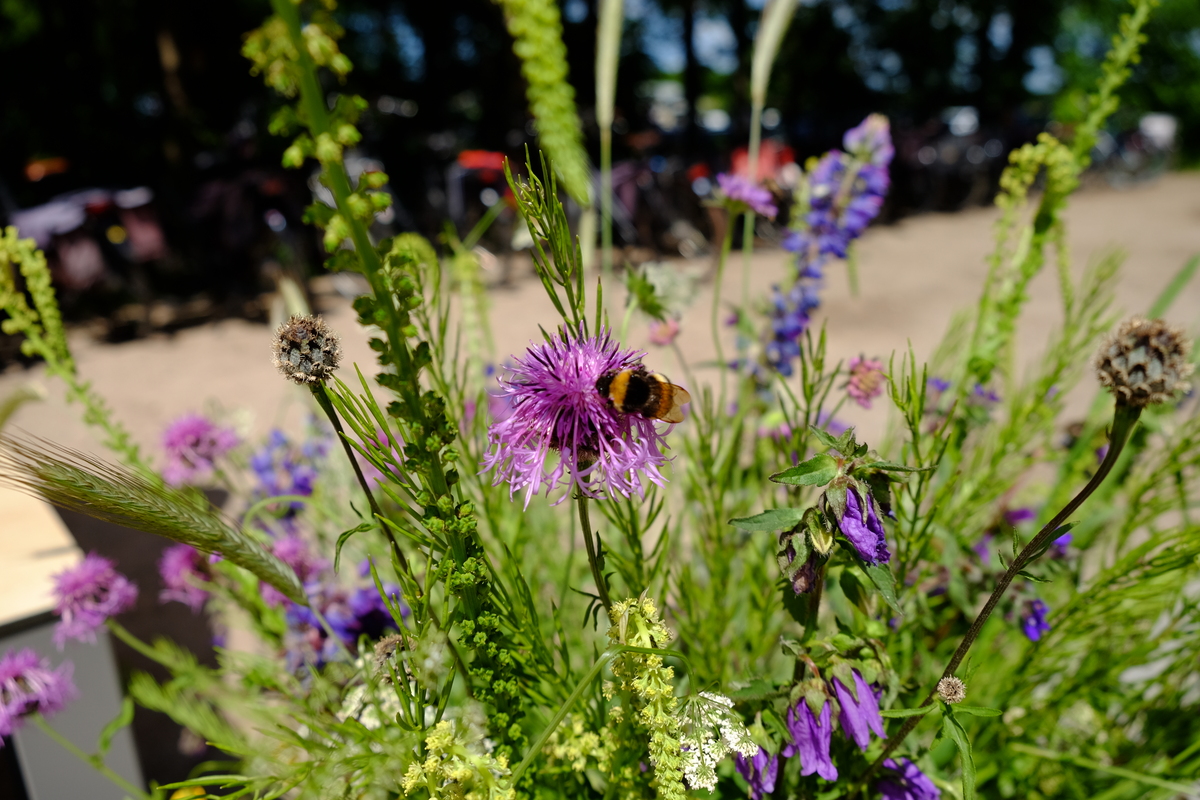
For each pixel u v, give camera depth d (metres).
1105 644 0.43
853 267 0.60
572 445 0.27
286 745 0.29
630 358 0.29
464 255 0.54
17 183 3.18
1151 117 5.93
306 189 2.45
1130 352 0.22
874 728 0.29
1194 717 0.42
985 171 4.09
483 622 0.28
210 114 3.29
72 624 0.42
